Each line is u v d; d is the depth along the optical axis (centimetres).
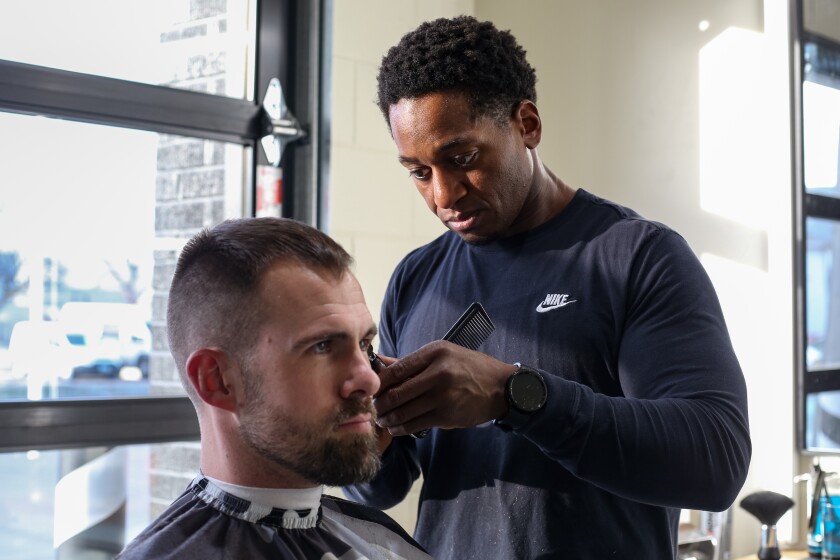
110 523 220
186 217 234
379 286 254
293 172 250
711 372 124
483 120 128
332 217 244
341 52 248
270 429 109
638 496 119
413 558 136
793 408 258
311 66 248
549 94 283
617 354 134
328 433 109
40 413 205
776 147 261
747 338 261
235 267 109
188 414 229
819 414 258
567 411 114
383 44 258
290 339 108
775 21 261
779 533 257
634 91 271
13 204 207
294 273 109
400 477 151
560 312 136
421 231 265
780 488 259
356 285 115
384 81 135
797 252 258
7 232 206
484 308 143
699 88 263
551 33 282
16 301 207
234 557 112
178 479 231
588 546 130
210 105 234
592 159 277
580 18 279
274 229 113
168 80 229
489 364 118
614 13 274
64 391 213
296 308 108
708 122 262
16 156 207
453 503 142
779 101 260
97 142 219
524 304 140
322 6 248
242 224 114
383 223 256
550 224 143
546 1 283
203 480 117
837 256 264
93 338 218
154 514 227
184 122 229
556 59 282
